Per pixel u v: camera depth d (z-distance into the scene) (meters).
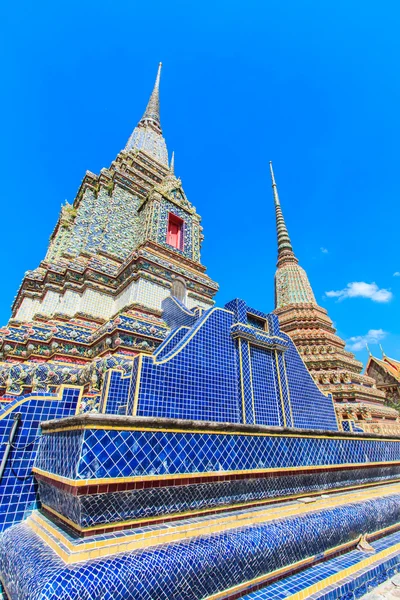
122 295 11.23
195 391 5.98
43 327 9.40
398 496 6.09
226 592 2.93
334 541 4.14
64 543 2.68
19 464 3.96
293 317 19.89
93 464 2.70
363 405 14.18
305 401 8.50
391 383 29.36
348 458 5.84
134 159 17.50
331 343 18.20
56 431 3.57
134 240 14.38
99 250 12.81
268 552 3.34
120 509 2.84
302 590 3.20
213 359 6.68
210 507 3.52
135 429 3.07
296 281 23.22
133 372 5.44
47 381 7.76
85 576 2.27
